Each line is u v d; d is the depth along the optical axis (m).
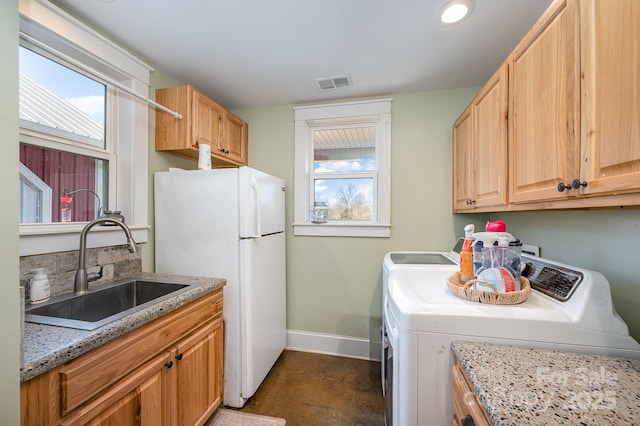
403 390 0.90
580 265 1.18
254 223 1.66
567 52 0.79
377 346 2.21
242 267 1.58
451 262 1.64
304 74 1.87
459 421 0.77
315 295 2.33
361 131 2.42
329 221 2.41
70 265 1.27
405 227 2.17
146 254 1.69
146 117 1.67
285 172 2.39
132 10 1.26
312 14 1.29
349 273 2.27
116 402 0.90
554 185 0.85
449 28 1.39
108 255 1.44
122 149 1.59
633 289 0.92
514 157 1.11
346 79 1.94
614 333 0.78
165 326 1.11
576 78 0.75
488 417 0.60
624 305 0.95
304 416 1.55
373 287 2.22
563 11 0.81
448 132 2.09
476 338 0.84
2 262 0.57
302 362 2.14
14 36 0.59
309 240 2.34
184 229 1.67
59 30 1.20
